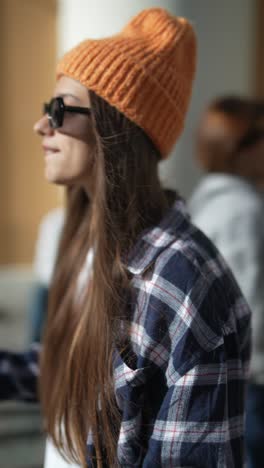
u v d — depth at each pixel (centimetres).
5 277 547
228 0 402
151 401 111
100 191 119
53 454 136
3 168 548
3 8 523
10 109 541
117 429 112
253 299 183
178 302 108
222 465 103
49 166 126
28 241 564
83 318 121
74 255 144
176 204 126
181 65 130
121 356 111
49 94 550
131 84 118
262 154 207
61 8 488
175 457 103
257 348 183
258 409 184
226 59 408
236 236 188
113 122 120
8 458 282
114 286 115
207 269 113
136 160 122
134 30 128
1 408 331
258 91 536
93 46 121
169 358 108
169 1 376
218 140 210
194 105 397
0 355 160
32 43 537
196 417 103
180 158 385
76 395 118
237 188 197
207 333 107
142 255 115
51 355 139
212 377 105
